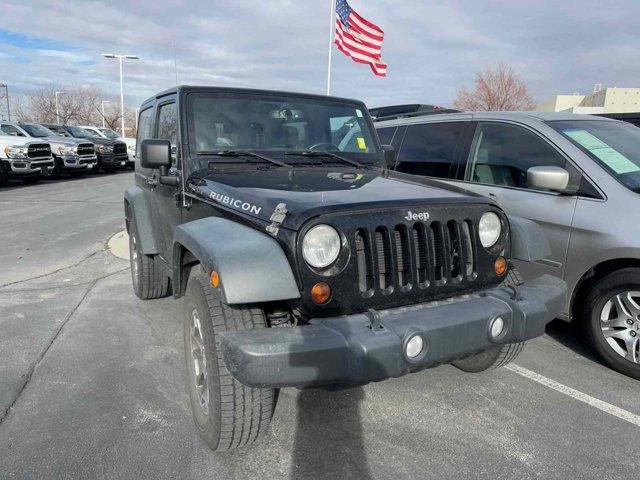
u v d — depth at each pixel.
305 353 2.21
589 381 3.61
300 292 2.38
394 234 2.55
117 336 4.32
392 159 4.33
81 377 3.59
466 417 3.14
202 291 2.61
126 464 2.66
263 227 2.52
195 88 3.72
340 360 2.26
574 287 3.88
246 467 2.66
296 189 2.85
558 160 4.09
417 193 2.84
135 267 5.19
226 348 2.28
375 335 2.28
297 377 2.21
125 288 5.74
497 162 4.57
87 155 20.38
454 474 2.62
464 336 2.50
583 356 4.02
